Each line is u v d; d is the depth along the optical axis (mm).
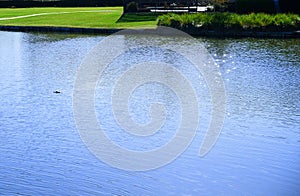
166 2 37469
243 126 13891
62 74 19922
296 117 14594
